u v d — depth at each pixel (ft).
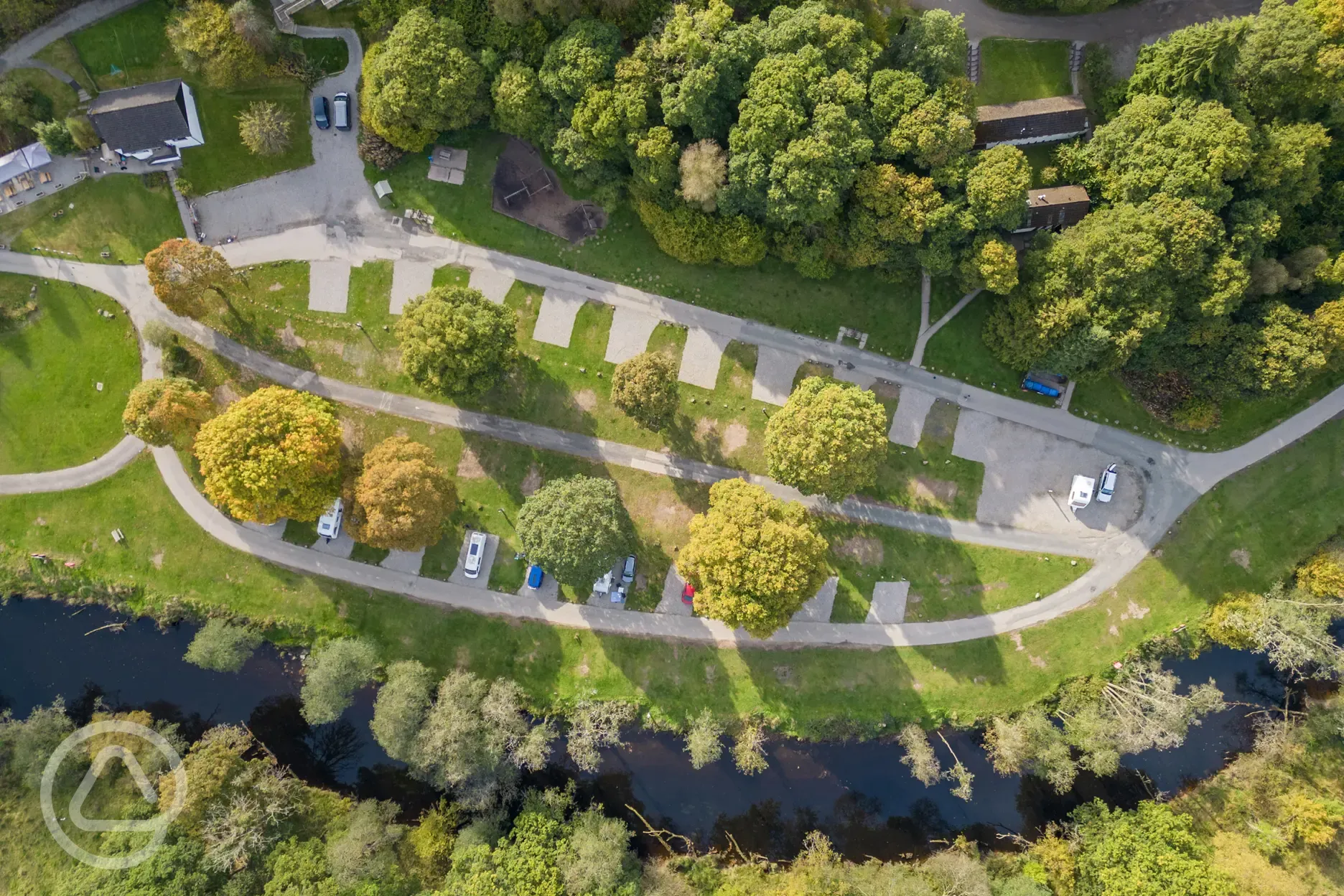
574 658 215.51
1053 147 206.18
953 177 186.09
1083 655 216.54
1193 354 201.77
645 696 214.48
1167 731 196.34
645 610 216.33
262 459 184.14
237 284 215.51
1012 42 207.72
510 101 192.13
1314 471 215.92
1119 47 207.41
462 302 196.24
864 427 185.98
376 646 213.05
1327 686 215.72
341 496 205.57
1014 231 204.13
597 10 193.16
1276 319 191.83
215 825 195.93
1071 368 200.64
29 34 209.97
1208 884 187.01
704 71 179.63
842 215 199.93
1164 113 187.42
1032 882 199.82
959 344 216.54
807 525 193.98
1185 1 206.28
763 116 179.01
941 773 215.10
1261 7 185.98
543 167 215.51
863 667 216.13
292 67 209.46
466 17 194.80
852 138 183.42
